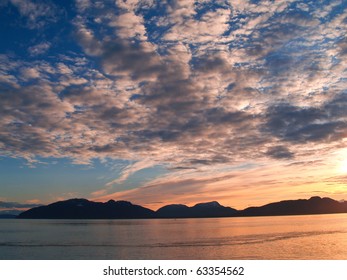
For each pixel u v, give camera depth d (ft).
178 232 479.00
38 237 406.00
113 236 416.46
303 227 517.14
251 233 422.41
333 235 375.04
